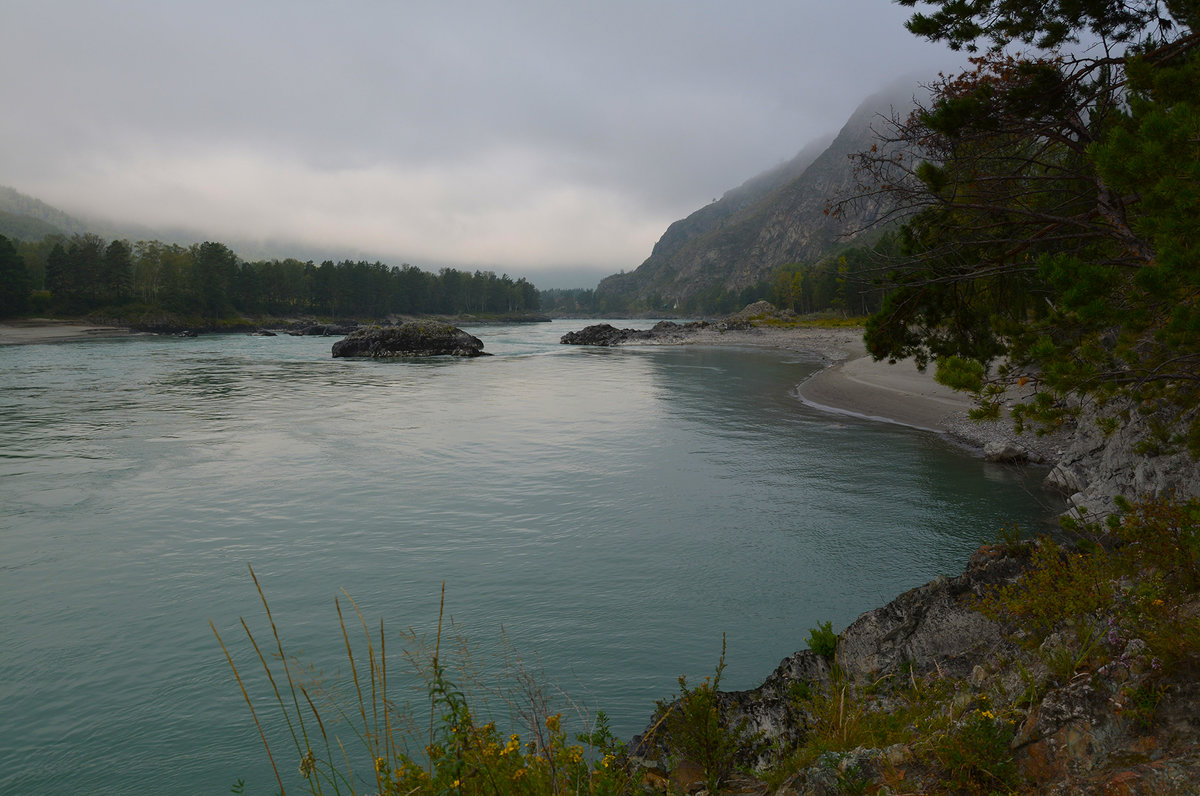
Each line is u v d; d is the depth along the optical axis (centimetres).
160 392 5103
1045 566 717
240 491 2394
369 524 2027
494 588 1557
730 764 693
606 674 1172
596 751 856
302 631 1360
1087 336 868
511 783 440
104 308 15750
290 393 5134
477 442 3259
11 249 14200
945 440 3186
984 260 1273
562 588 1552
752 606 1445
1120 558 679
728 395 4984
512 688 1115
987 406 930
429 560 1736
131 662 1249
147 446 3150
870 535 1869
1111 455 1748
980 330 1358
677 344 12000
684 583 1569
